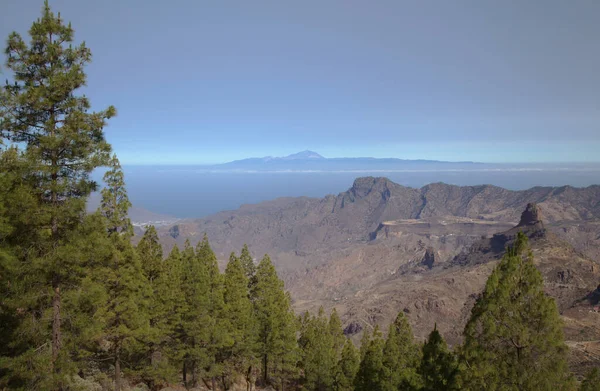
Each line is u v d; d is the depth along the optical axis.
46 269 17.72
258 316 45.69
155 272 38.56
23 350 19.11
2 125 17.20
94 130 19.16
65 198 18.70
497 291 16.61
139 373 34.66
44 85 17.73
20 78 17.78
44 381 18.27
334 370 44.38
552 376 15.70
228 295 42.91
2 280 17.33
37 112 17.91
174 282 36.50
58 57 18.30
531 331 16.17
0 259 16.73
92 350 28.81
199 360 38.22
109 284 27.44
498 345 16.75
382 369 31.84
